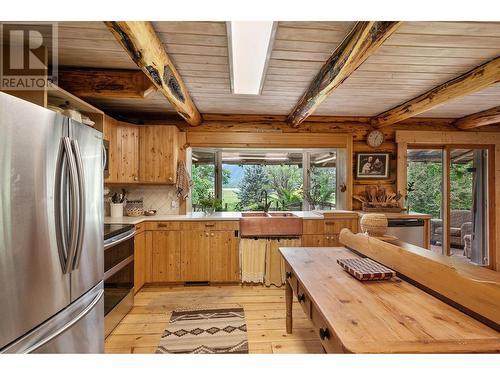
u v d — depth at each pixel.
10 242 1.12
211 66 2.29
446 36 1.82
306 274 1.56
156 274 3.41
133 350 2.10
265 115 4.04
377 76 2.54
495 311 0.96
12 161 1.13
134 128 3.54
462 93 2.54
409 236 3.61
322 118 4.14
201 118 3.93
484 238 4.38
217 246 3.47
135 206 3.75
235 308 2.84
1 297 1.08
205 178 4.35
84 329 1.65
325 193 4.39
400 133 4.19
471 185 4.44
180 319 2.60
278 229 3.48
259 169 4.57
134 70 2.48
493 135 4.26
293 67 2.31
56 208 1.38
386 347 0.85
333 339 1.05
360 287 1.35
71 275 1.52
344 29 1.72
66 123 1.49
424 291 1.30
